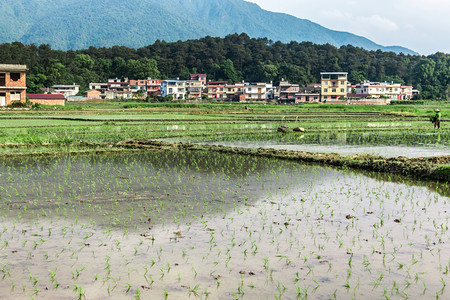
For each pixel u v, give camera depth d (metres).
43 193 13.86
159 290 7.23
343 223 10.85
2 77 67.69
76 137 30.77
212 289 7.28
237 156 23.14
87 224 10.56
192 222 10.82
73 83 140.50
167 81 130.50
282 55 194.00
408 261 8.43
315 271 7.98
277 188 15.02
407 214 11.70
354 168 19.27
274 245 9.25
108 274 7.79
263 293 7.15
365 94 128.88
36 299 6.89
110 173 17.67
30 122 41.59
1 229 10.16
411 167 17.58
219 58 185.00
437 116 40.09
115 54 185.00
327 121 49.81
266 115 60.44
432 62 168.88
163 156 22.91
